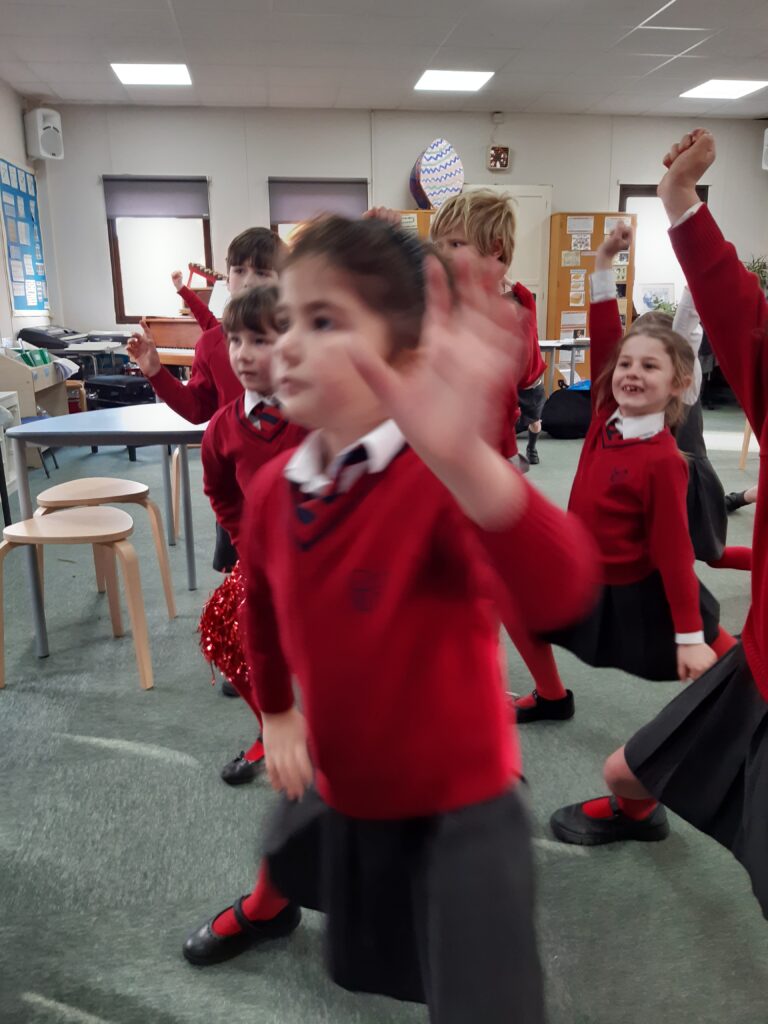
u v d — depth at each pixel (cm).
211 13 569
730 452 568
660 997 115
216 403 217
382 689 64
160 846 150
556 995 115
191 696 211
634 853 146
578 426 631
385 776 67
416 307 52
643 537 154
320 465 65
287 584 68
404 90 762
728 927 129
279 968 121
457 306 44
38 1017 113
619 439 155
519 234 869
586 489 160
